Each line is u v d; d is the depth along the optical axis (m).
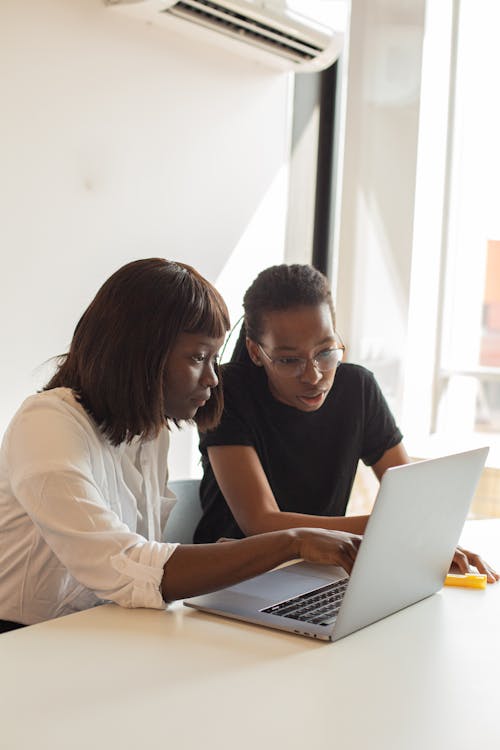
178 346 1.40
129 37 2.90
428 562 1.39
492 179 3.60
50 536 1.32
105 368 1.39
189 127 3.14
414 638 1.24
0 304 2.63
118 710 0.97
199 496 2.03
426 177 3.47
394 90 3.48
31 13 2.62
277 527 1.71
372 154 3.52
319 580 1.48
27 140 2.66
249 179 3.41
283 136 3.53
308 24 3.11
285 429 1.95
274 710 0.98
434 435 3.53
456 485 1.38
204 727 0.93
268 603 1.34
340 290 3.59
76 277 2.84
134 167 2.97
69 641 1.17
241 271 3.42
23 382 2.71
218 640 1.20
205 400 1.47
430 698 1.03
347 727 0.94
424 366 3.53
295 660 1.14
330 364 1.84
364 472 3.16
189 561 1.31
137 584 1.29
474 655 1.19
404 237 3.50
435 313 3.52
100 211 2.88
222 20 3.00
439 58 3.44
